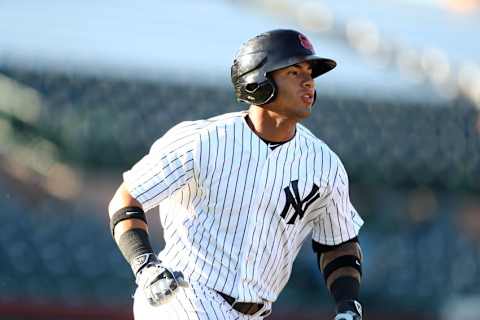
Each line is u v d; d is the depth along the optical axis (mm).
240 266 14250
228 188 14102
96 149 41750
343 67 47812
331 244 15211
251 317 14656
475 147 46125
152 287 13602
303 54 14008
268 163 14156
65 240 39844
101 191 45594
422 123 46000
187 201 14391
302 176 14328
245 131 14219
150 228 43531
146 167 14289
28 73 42312
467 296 43375
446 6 68750
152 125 42594
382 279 42906
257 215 14195
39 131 42000
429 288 43312
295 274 40312
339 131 44781
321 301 39781
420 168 45312
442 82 48500
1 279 38438
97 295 38812
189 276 14320
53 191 44594
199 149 14070
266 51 14023
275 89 14016
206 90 43938
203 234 14273
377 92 46000
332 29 51938
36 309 38094
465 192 46031
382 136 45219
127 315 38656
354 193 46312
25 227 39750
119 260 39938
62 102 42156
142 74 43250
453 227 46844
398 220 46406
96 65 42750
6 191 43688
